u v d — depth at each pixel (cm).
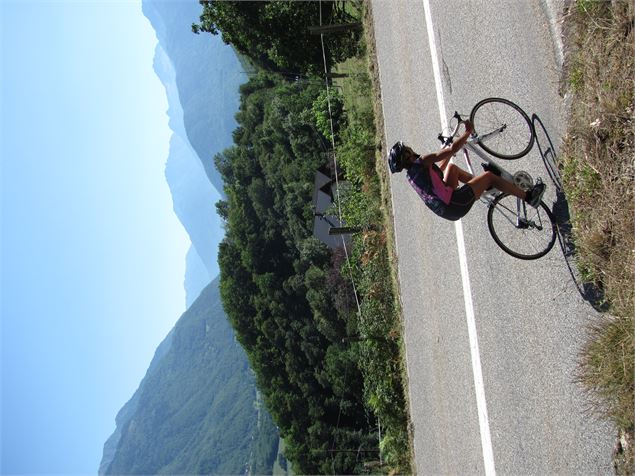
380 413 1301
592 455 546
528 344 674
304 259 4281
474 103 863
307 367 4478
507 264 730
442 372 952
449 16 976
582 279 576
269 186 5016
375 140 1451
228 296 5403
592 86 566
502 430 731
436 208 613
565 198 621
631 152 512
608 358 509
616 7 533
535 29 696
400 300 1215
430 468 1021
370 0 1561
